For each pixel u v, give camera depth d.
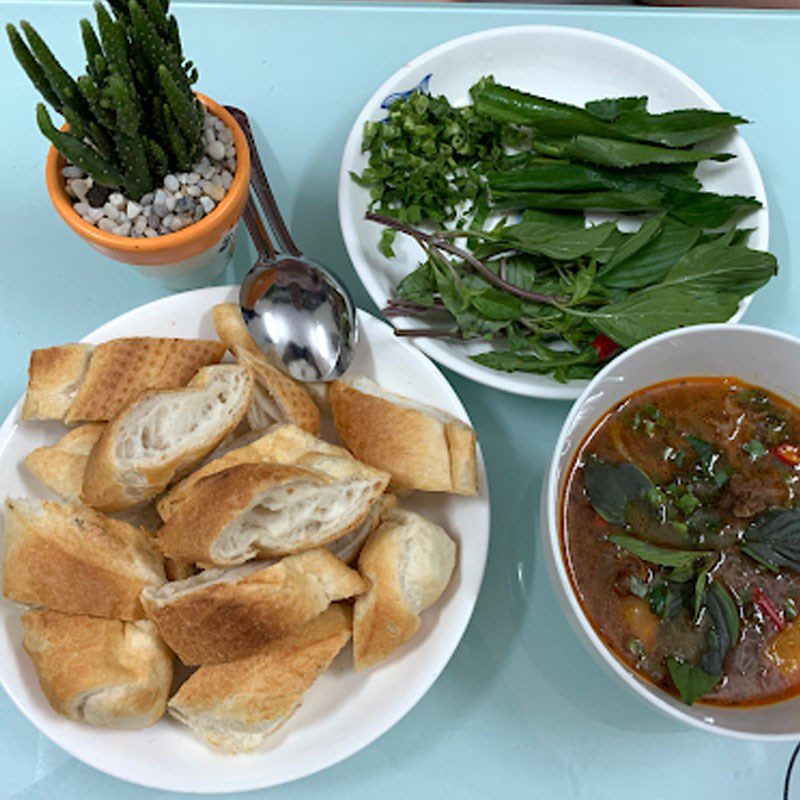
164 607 0.87
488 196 1.18
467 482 0.94
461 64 1.20
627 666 0.86
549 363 1.03
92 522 0.91
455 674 1.02
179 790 0.86
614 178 1.15
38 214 1.17
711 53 1.30
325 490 0.90
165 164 0.93
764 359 0.90
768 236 1.12
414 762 0.99
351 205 1.10
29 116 1.20
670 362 0.91
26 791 0.97
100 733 0.88
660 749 1.00
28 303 1.14
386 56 1.26
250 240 1.17
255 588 0.86
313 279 1.05
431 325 1.08
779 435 0.93
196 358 0.99
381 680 0.92
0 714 0.99
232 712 0.86
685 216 1.13
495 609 1.04
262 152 1.20
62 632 0.87
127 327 1.01
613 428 0.94
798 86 1.29
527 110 1.16
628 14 1.30
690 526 0.89
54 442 0.99
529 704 1.01
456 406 1.00
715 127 1.14
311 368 1.04
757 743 1.00
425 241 1.09
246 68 1.24
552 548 0.82
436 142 1.16
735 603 0.87
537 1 1.38
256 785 0.86
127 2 0.83
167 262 0.98
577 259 1.10
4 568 0.89
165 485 0.95
